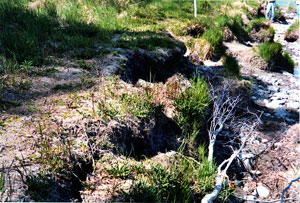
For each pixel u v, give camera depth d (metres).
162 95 4.38
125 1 9.05
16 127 2.77
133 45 5.39
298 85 7.59
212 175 3.07
